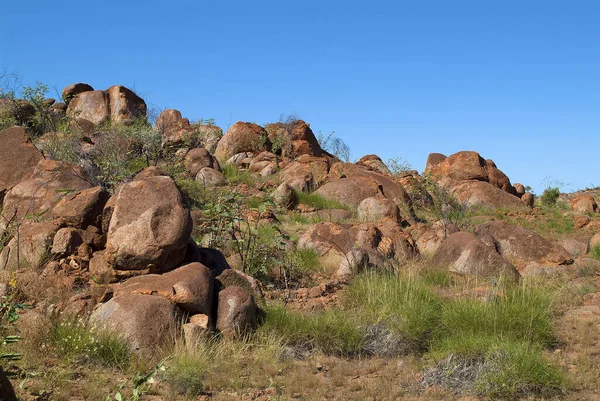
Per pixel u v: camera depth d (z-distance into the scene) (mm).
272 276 12398
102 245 10461
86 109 30906
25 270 9773
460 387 7250
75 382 6793
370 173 26406
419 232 18547
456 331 8680
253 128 29984
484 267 12688
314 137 31312
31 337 7648
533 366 7238
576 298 11125
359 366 8031
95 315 7840
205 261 9758
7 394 5301
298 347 8531
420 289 10016
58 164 13195
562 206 34188
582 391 7172
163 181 9398
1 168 14672
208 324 8125
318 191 24312
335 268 13586
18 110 24812
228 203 12898
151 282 8461
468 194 29828
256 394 6875
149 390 6750
